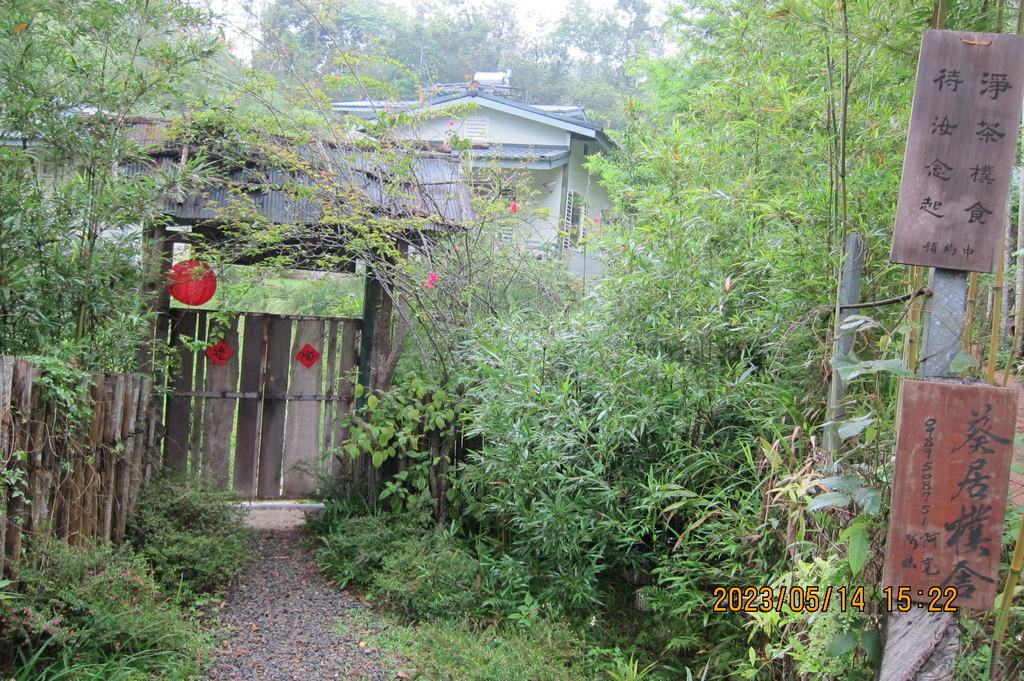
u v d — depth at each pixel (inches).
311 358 211.6
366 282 201.5
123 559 132.1
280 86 198.2
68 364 129.0
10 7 128.0
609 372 153.4
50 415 120.0
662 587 148.5
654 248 162.2
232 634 136.7
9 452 108.0
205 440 205.8
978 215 76.5
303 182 189.6
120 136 146.5
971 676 84.0
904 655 79.4
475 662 124.5
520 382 154.4
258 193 187.3
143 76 142.9
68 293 141.7
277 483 210.5
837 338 110.1
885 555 77.3
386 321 201.9
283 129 190.4
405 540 165.8
